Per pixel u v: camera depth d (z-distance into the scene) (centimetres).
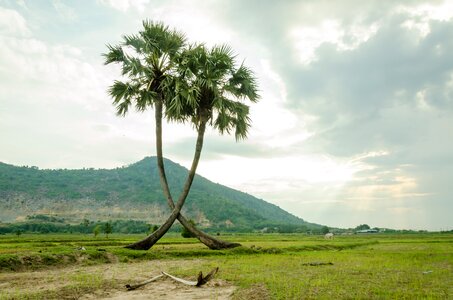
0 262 1847
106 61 3216
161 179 3256
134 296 1260
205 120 3331
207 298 1210
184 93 3059
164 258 2655
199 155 3316
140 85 3219
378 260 2462
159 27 3203
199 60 3266
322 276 1619
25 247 3400
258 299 1139
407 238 8594
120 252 2553
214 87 3194
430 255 2952
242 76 3447
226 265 2147
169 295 1274
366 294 1188
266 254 3100
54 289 1327
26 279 1587
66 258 2172
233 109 3356
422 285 1382
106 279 1577
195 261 2458
